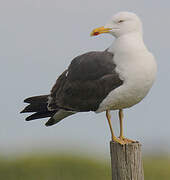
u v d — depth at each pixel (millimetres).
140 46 12562
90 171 21266
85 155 22766
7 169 21250
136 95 12656
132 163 11555
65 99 13758
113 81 12648
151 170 22312
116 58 12719
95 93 13062
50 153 22625
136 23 12906
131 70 12391
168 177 21578
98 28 13133
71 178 20828
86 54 13562
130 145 11555
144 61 12414
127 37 12773
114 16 13062
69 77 13695
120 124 13398
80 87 13320
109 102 12859
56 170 21156
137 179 11547
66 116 14719
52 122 14922
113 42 13133
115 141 12016
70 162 21656
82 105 13422
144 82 12461
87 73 13188
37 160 21859
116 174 11680
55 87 14227
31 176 20672
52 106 14203
